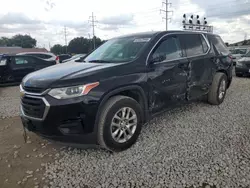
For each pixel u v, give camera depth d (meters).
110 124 2.92
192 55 4.36
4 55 10.15
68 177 2.59
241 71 9.83
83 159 2.97
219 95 5.14
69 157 3.04
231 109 4.87
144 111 3.45
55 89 2.70
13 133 4.01
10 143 3.58
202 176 2.51
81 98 2.70
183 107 5.07
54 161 2.96
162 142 3.35
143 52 3.49
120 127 3.07
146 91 3.38
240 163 2.73
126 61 3.38
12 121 4.70
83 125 2.77
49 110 2.68
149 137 3.53
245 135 3.52
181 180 2.46
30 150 3.30
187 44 4.32
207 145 3.22
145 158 2.92
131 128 3.22
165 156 2.95
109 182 2.47
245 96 6.04
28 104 2.91
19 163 2.95
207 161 2.80
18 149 3.35
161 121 4.23
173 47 3.98
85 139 2.85
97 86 2.81
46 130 2.78
